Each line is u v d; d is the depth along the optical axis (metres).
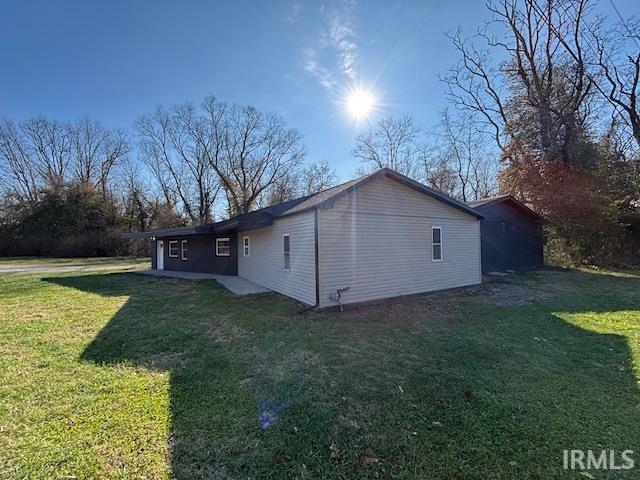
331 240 7.20
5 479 2.10
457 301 7.89
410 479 2.08
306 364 4.03
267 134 31.31
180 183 31.25
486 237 13.48
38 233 28.06
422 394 3.21
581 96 15.87
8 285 10.57
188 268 15.03
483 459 2.25
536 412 2.84
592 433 2.54
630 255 14.30
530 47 16.50
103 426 2.67
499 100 18.64
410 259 8.55
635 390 3.22
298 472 2.16
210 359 4.20
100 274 13.76
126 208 31.97
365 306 7.43
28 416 2.81
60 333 5.30
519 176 16.72
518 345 4.63
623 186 14.52
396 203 8.29
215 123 30.62
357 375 3.69
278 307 7.27
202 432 2.60
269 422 2.75
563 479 2.05
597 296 8.18
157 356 4.30
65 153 32.59
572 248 14.91
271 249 9.65
